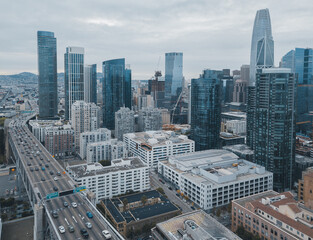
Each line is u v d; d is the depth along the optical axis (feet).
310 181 612.70
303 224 536.83
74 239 478.59
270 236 563.07
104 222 542.16
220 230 512.63
